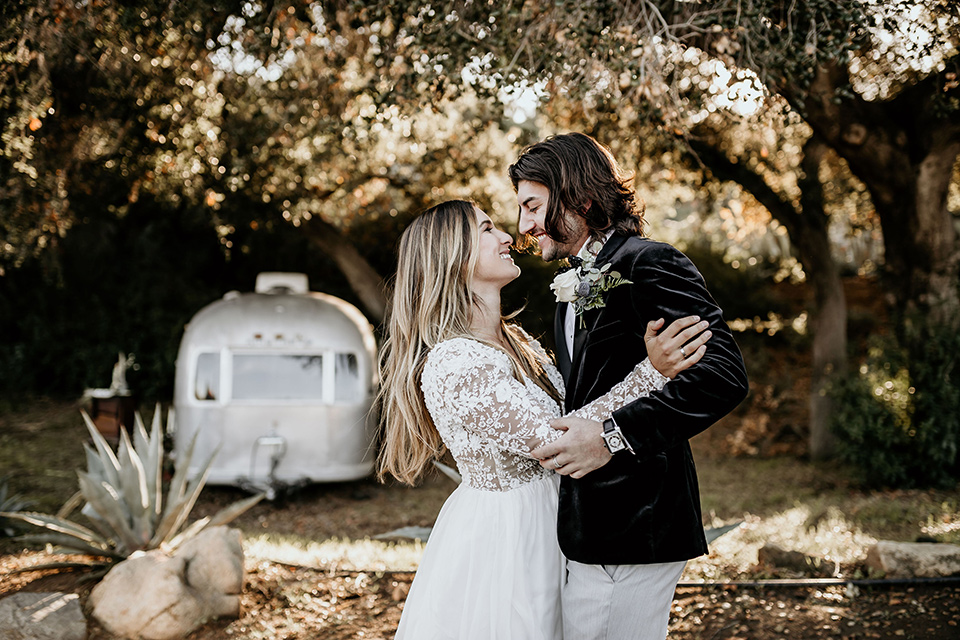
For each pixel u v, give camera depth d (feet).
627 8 12.47
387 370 8.33
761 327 46.44
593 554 6.91
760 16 12.46
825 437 29.58
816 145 27.32
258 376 24.89
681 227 46.57
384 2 13.73
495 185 33.71
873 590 12.81
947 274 24.07
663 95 13.85
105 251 42.88
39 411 38.09
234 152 24.06
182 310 42.78
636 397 6.66
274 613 12.44
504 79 13.25
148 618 11.47
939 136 21.88
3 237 19.21
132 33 16.11
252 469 24.32
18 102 15.05
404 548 17.54
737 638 11.20
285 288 28.96
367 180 30.63
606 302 6.93
